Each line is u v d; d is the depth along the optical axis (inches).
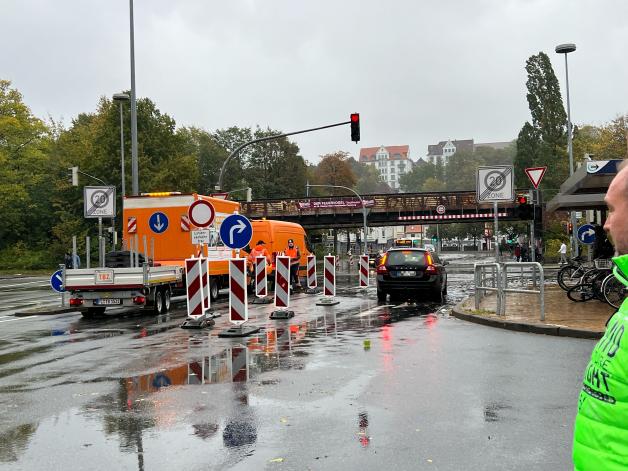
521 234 2994.6
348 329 491.8
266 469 184.5
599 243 625.9
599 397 72.1
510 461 187.9
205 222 534.0
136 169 1019.3
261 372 326.3
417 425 225.9
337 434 217.0
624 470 68.7
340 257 3038.9
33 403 271.4
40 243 2615.7
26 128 2464.3
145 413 250.4
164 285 690.8
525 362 338.3
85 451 205.5
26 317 676.7
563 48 1333.7
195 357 377.7
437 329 479.5
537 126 2721.5
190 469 186.5
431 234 5216.5
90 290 641.6
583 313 528.1
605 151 2079.2
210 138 3858.3
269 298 788.0
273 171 3555.6
